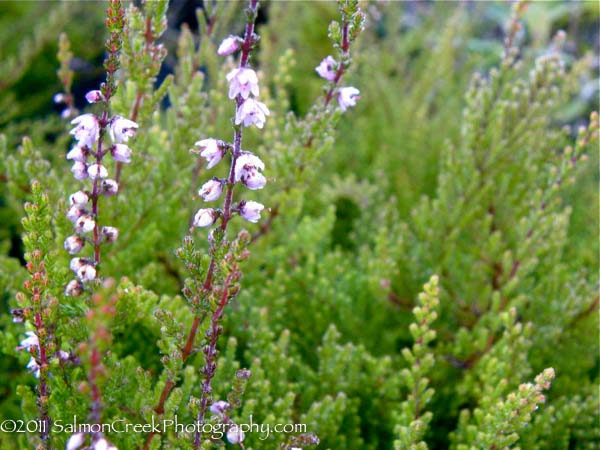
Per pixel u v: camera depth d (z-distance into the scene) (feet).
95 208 0.43
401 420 0.51
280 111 0.66
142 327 0.60
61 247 0.56
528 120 0.70
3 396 0.63
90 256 0.58
